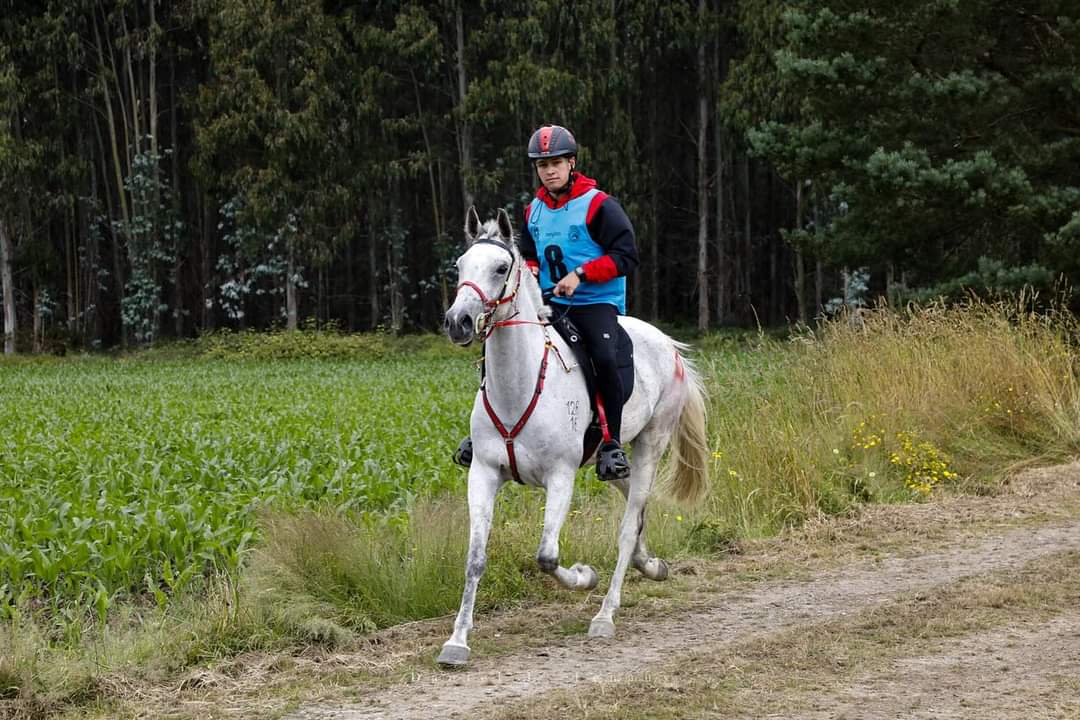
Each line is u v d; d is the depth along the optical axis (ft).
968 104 73.77
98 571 25.16
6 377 107.65
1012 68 79.00
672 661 19.72
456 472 36.65
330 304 184.44
